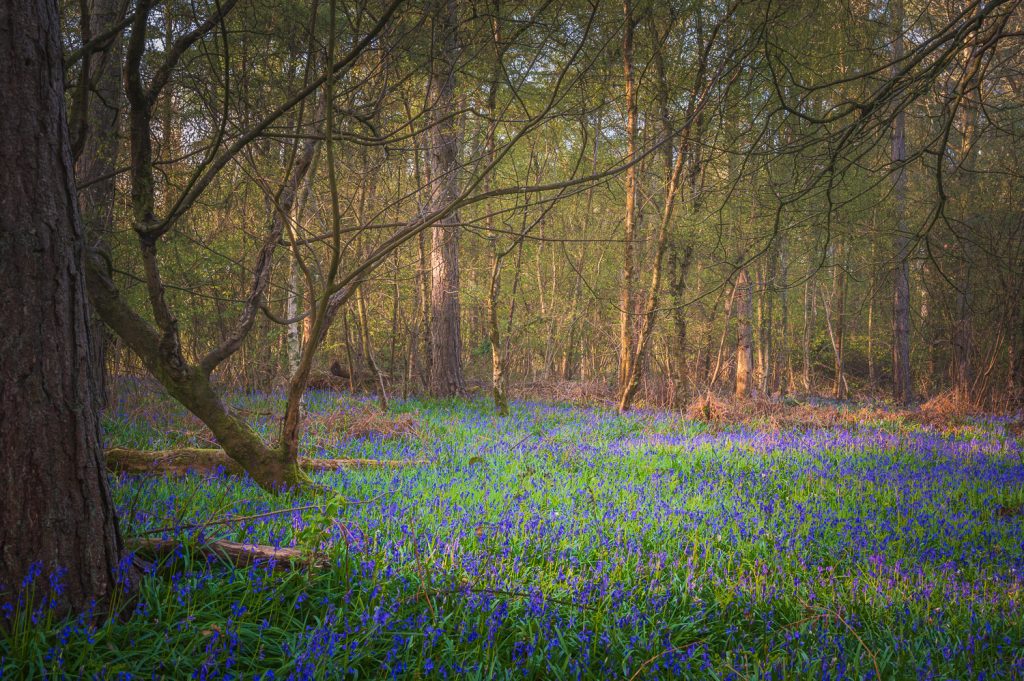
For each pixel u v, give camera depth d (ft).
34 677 9.96
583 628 13.12
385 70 21.30
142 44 16.93
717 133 25.12
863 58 31.55
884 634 15.10
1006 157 60.13
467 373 105.29
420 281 66.13
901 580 18.61
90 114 35.37
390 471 29.60
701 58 46.88
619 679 12.37
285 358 72.43
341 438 39.06
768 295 80.33
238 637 11.25
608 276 78.28
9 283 10.99
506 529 19.29
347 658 11.30
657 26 49.93
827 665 12.96
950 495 29.60
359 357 73.05
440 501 22.74
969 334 71.41
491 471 30.86
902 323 83.97
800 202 39.22
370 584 13.92
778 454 39.19
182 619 11.91
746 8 38.34
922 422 60.64
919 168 75.25
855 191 52.60
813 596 16.67
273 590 12.87
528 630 13.14
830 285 96.22
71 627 10.73
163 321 21.52
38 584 11.05
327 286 20.70
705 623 15.28
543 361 122.72
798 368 127.54
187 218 41.42
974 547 22.24
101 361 41.78
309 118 25.85
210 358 23.62
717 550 19.90
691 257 61.82
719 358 76.13
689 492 27.53
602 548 18.94
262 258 25.07
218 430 23.27
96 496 11.89
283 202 24.90
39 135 11.25
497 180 55.83
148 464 26.91
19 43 11.08
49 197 11.35
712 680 12.75
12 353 10.99
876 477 33.04
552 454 36.63
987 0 18.81
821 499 27.91
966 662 13.94
